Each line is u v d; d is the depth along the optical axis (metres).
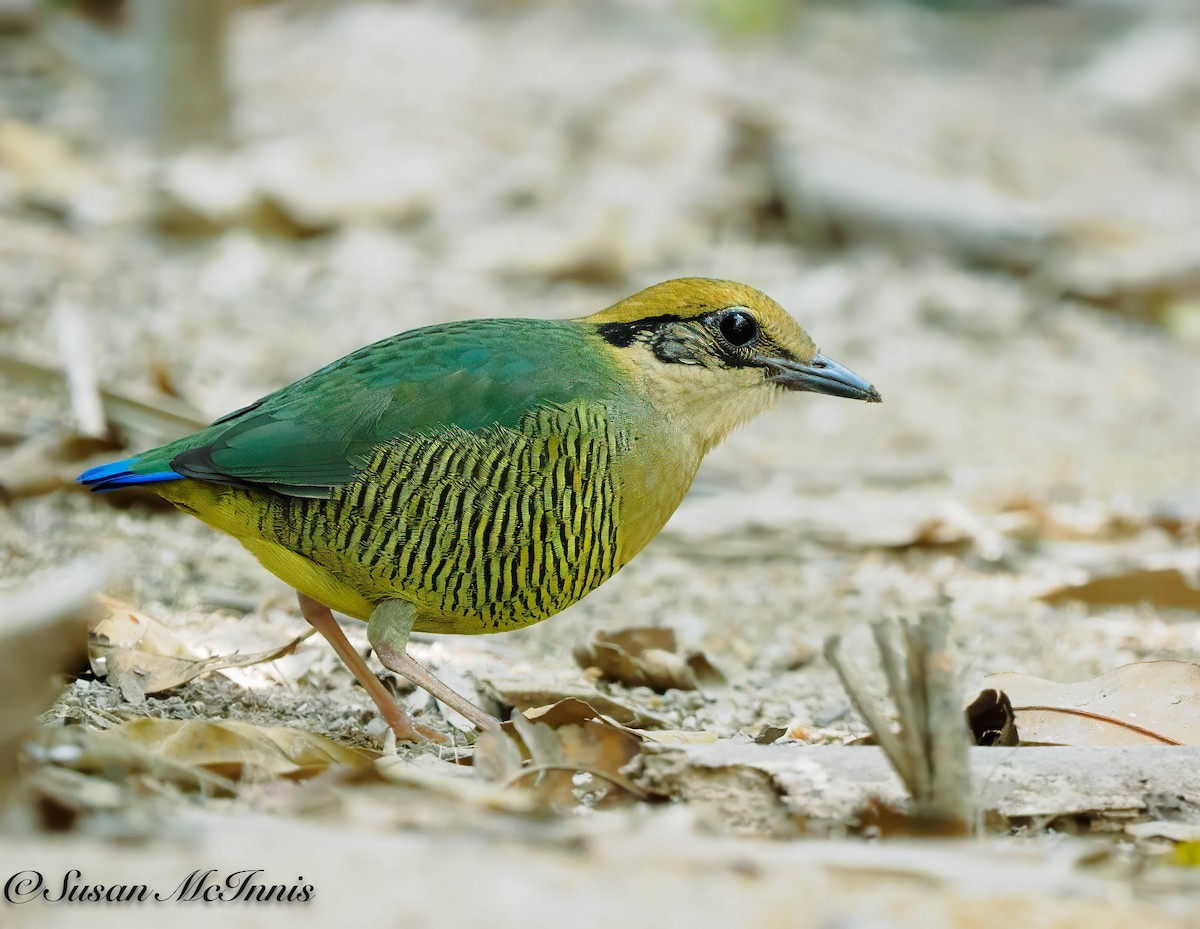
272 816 6.11
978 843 6.42
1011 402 17.94
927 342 19.41
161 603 10.56
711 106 23.75
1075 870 6.09
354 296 18.73
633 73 26.47
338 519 8.38
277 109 24.77
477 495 8.34
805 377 9.48
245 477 8.35
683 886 5.52
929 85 28.67
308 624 10.40
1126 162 25.73
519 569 8.52
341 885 5.31
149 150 21.89
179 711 8.55
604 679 10.20
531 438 8.41
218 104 22.14
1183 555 13.47
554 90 25.89
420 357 8.61
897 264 21.27
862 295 20.22
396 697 9.46
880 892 5.62
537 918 5.16
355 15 30.61
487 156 22.89
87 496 12.44
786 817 6.79
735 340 9.24
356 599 8.67
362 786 6.63
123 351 15.78
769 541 13.95
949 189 21.84
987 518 14.30
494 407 8.43
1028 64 30.72
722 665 10.89
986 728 8.31
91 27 25.38
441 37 29.20
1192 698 8.34
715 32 30.33
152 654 8.83
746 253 21.36
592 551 8.72
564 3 31.84
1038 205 22.64
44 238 19.00
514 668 10.27
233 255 19.36
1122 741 8.11
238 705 8.87
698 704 9.89
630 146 22.98
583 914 5.22
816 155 22.20
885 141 24.27
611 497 8.70
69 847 5.54
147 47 21.83
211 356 16.22
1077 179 24.66
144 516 12.50
